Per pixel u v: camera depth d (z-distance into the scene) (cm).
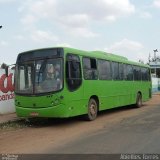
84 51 1720
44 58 1548
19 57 1616
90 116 1727
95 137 1250
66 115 1509
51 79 1516
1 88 1981
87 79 1695
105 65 1925
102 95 1855
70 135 1320
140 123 1595
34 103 1531
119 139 1188
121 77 2148
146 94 2666
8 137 1321
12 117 1828
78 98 1600
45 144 1155
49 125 1611
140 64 2561
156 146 1051
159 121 1652
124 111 2231
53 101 1496
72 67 1572
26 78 1571
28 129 1513
